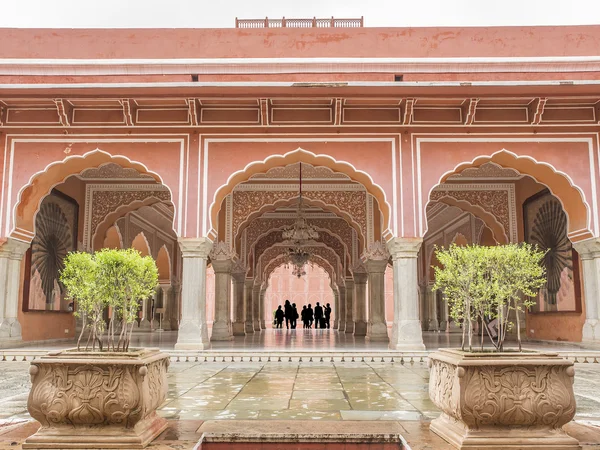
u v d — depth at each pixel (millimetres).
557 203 7121
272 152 6172
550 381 1967
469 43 6570
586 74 6508
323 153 6168
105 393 1979
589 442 2039
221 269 8547
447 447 1982
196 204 6078
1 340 5867
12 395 3322
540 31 6574
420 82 5680
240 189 8609
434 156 6141
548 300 7473
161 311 13008
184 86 5730
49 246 7367
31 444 1972
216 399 3096
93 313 2412
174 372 4586
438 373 2219
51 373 2018
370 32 6613
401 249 6004
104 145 6156
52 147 6145
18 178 6086
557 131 6090
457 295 2320
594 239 5891
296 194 8570
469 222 10625
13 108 6156
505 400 1939
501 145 6105
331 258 14297
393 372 4582
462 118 6133
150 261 2410
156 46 6641
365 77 6543
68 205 8000
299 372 4582
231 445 2172
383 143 6180
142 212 11172
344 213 8547
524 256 2238
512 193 8391
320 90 5734
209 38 6645
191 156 6160
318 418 2525
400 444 2158
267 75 6566
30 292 6793
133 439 1973
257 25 7820
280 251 14594
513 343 7379
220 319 8445
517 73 6520
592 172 6020
